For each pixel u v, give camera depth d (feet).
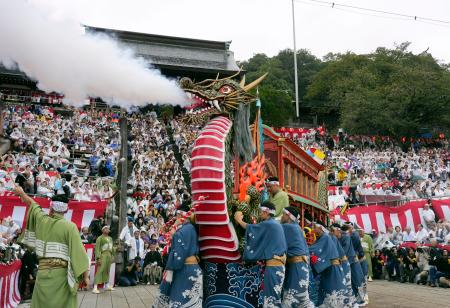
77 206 43.60
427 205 54.29
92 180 60.95
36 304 18.54
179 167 80.79
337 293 26.30
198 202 17.35
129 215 54.44
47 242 18.76
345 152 111.04
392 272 50.26
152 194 63.87
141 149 83.15
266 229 17.93
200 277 17.48
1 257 31.76
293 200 31.42
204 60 134.21
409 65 162.61
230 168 18.56
